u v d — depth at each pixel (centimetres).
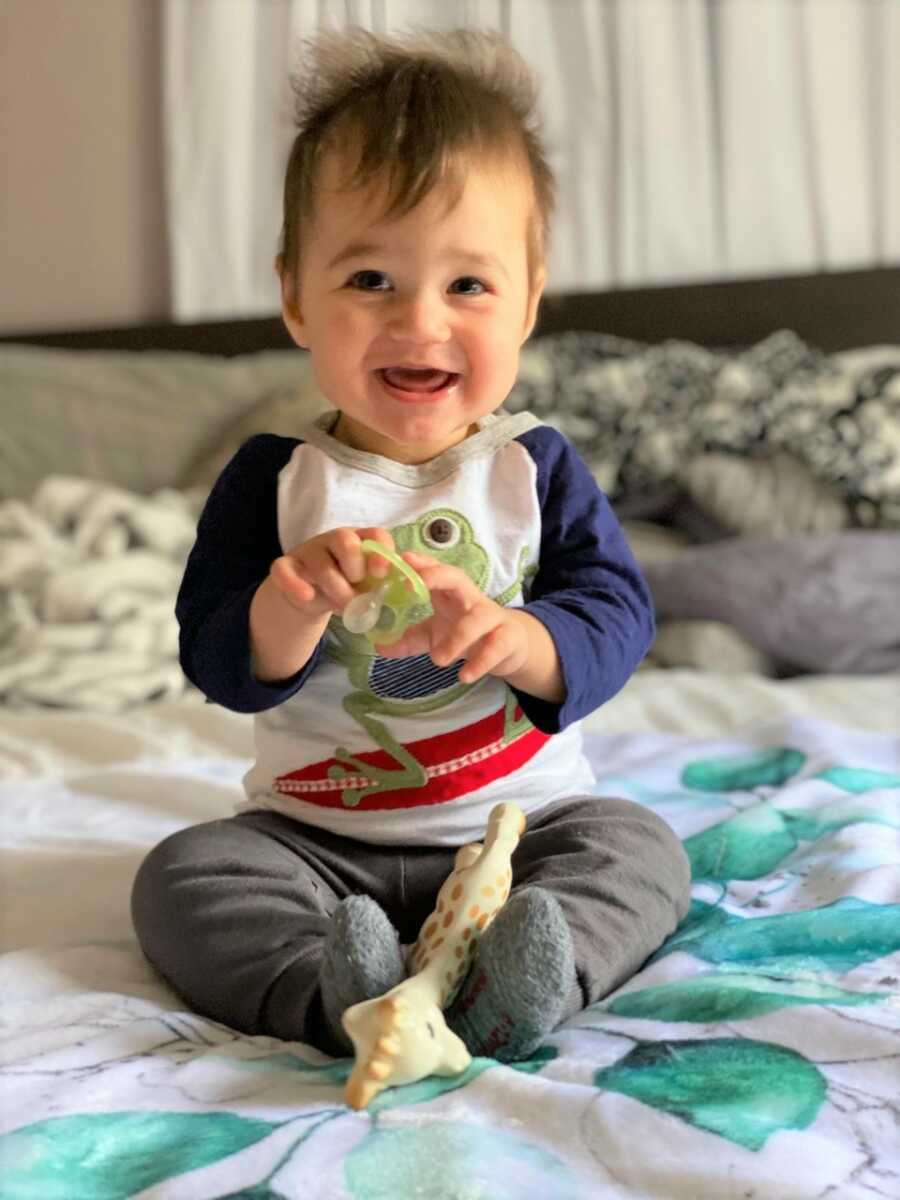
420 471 91
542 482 93
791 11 245
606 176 246
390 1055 60
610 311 245
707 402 211
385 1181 52
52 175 258
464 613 73
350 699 88
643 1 240
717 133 247
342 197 86
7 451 233
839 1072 60
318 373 89
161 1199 51
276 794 91
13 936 92
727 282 244
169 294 259
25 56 254
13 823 118
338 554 72
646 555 195
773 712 146
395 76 91
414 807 88
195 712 152
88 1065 66
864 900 83
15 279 261
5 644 168
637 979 76
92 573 173
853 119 246
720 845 100
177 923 77
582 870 79
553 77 241
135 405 237
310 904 79
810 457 199
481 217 85
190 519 199
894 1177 51
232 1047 69
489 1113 58
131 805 122
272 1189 51
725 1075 59
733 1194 50
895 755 126
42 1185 53
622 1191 51
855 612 169
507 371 88
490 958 66
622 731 144
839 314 242
